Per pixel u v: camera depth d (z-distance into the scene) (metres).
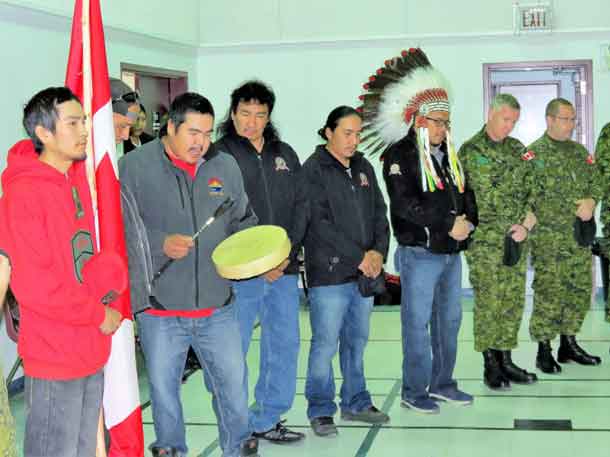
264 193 4.04
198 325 3.35
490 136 5.15
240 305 3.95
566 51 8.39
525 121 8.62
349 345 4.49
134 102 3.45
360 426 4.52
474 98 8.54
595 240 5.93
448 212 4.52
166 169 3.33
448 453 4.07
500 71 8.59
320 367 4.31
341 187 4.26
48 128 2.51
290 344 4.16
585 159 5.64
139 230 3.17
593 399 4.93
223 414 3.46
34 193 2.45
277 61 8.77
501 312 5.24
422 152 4.51
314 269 4.25
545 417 4.61
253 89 4.00
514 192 5.14
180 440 3.41
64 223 2.51
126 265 2.95
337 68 8.69
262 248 3.33
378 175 8.70
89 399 2.69
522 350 6.20
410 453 4.07
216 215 3.31
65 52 6.30
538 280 5.61
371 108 4.68
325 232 4.19
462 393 4.91
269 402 4.23
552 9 8.27
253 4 8.64
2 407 2.19
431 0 8.41
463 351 6.23
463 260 8.68
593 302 8.02
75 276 2.54
